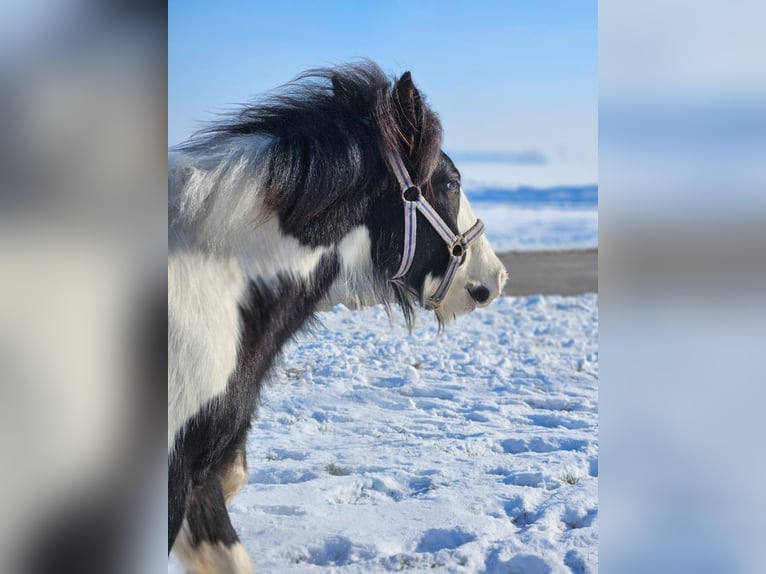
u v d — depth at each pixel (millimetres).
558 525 3465
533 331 8297
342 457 4285
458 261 2918
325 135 2502
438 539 3285
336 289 2717
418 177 2725
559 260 18984
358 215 2617
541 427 4949
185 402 2123
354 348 7070
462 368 6461
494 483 3926
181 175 2238
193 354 2133
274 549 3121
